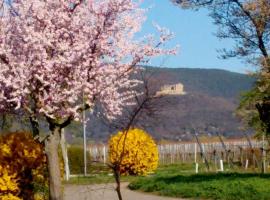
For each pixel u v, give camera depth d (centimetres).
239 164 4084
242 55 2722
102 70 1513
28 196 1625
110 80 1519
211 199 2062
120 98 1529
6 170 1595
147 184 2572
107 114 1527
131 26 1527
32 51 1430
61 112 1484
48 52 1485
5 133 1730
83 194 2411
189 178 2598
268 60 2492
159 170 4094
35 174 1644
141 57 1537
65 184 2897
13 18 1474
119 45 1526
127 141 3450
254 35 2677
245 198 1959
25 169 1630
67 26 1491
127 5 1503
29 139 1661
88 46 1462
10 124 1989
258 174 2617
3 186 1579
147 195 2345
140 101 1173
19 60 1433
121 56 1528
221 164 3628
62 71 1477
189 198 2147
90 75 1501
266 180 2230
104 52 1518
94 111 1536
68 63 1458
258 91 2531
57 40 1472
